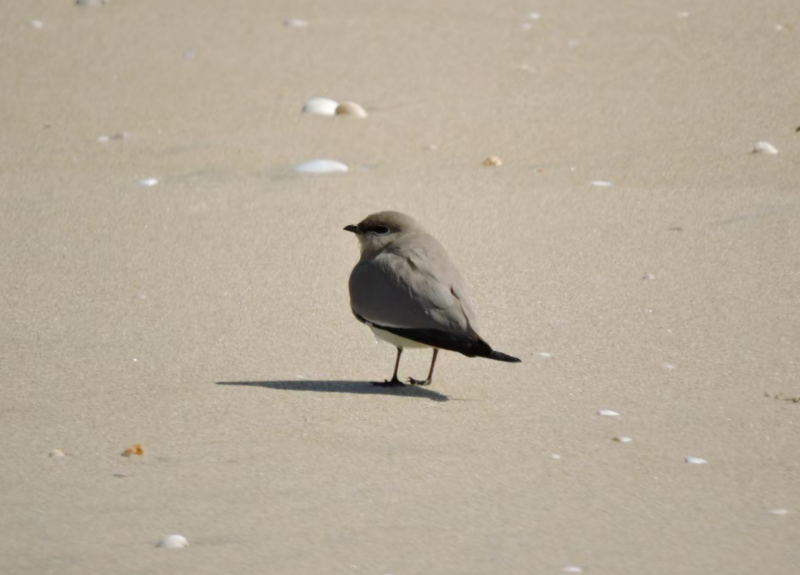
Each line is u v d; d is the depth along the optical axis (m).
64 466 8.47
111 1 25.38
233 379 10.59
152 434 9.14
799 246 13.98
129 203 15.99
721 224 14.77
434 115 19.41
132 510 7.70
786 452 8.97
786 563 7.05
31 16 24.45
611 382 10.60
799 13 23.06
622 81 20.44
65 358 11.09
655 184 16.28
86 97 20.52
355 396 10.20
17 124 19.39
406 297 10.16
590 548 7.22
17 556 6.99
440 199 15.95
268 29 23.75
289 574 6.79
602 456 8.85
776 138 17.81
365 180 16.77
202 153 18.03
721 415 9.77
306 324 12.20
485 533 7.41
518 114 19.31
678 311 12.40
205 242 14.59
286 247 14.39
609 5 24.47
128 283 13.30
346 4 25.25
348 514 7.68
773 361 11.08
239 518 7.59
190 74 21.48
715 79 20.25
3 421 9.42
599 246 14.28
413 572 6.84
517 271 13.61
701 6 24.00
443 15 24.31
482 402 10.12
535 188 16.30
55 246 14.46
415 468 8.52
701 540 7.37
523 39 22.66
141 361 11.04
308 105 19.78
